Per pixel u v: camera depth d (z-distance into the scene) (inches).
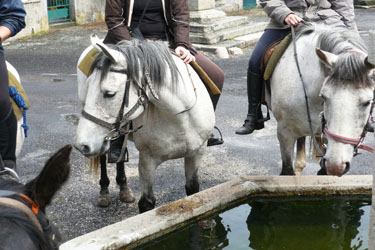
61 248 123.0
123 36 149.9
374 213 97.7
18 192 54.5
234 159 214.4
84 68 147.3
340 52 133.4
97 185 189.5
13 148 133.0
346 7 167.9
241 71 375.2
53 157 53.5
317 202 157.8
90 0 573.3
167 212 140.4
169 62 129.1
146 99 126.5
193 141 142.3
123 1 152.4
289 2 168.1
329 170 124.1
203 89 145.3
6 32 131.6
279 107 156.6
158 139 138.0
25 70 380.8
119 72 120.1
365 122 123.2
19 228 48.4
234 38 471.5
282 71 155.3
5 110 128.3
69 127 255.4
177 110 132.9
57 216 165.0
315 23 159.6
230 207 154.0
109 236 128.5
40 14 519.8
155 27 155.5
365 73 120.4
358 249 133.0
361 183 157.1
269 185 157.5
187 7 154.3
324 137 136.8
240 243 137.1
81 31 533.6
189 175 154.3
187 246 135.9
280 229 144.3
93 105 120.5
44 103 296.7
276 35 167.8
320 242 137.3
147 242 134.3
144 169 145.0
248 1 665.6
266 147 229.1
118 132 124.3
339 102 121.2
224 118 268.7
